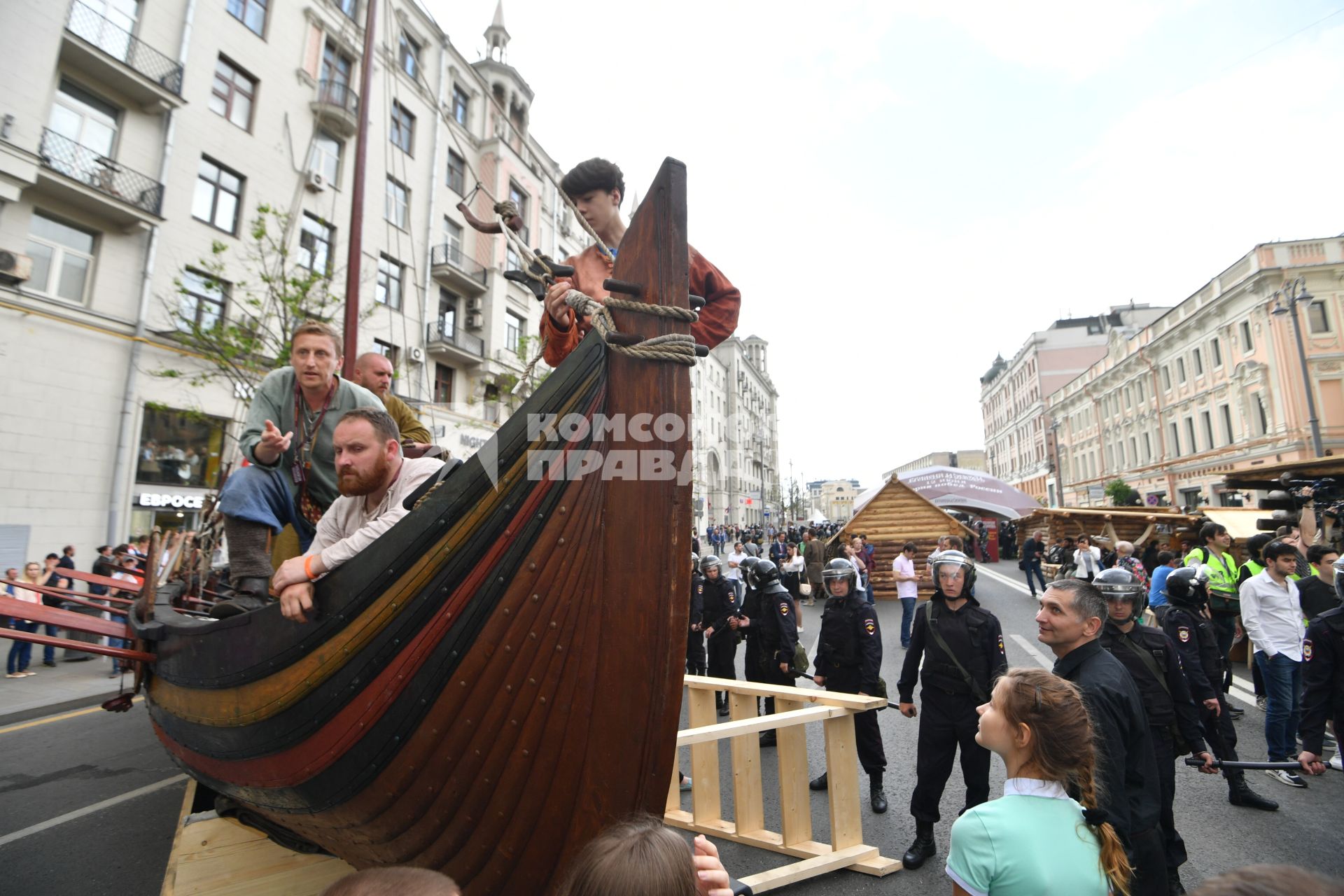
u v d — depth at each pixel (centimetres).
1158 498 3359
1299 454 2770
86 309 1315
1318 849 382
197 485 1491
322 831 234
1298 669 507
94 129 1373
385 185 2108
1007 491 2305
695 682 452
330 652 190
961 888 178
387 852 212
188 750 286
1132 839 260
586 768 180
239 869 294
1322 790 475
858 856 374
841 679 512
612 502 181
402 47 2217
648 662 177
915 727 650
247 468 308
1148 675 348
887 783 516
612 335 179
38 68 1238
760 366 9156
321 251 1886
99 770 554
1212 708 439
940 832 428
